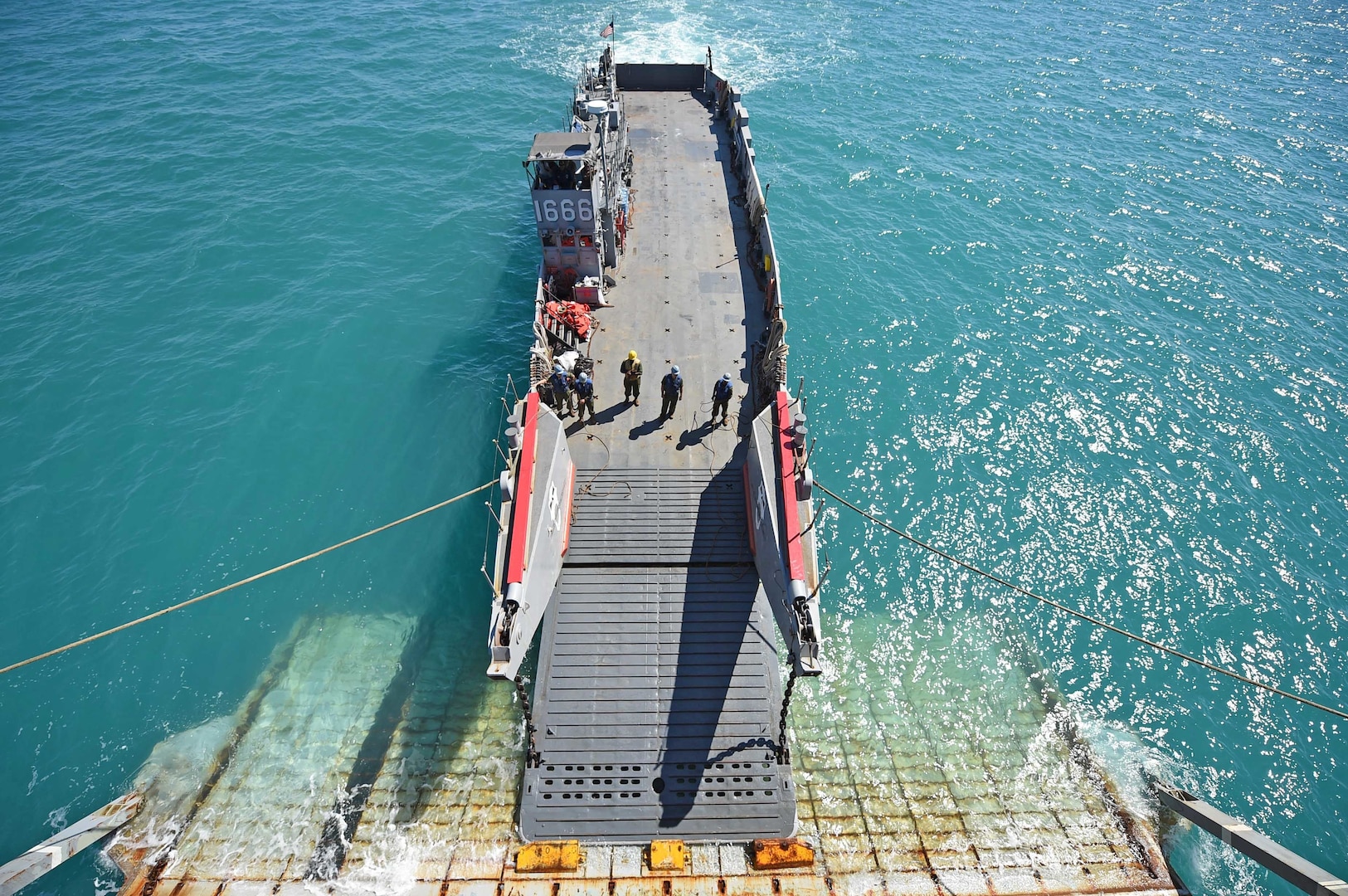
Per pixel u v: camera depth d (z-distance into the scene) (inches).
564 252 886.4
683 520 690.2
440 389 1019.3
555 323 814.5
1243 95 1835.6
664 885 549.3
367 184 1417.3
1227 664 746.8
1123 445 957.8
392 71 1824.6
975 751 668.7
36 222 1285.7
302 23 2042.3
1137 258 1282.0
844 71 1902.1
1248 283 1230.9
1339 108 1763.0
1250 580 815.1
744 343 853.8
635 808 570.3
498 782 631.2
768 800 576.4
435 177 1455.5
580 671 617.0
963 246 1301.7
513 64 1883.6
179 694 708.7
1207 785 658.8
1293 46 2101.4
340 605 783.7
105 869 589.9
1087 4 2383.1
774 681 621.0
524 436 614.2
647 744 590.2
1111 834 610.2
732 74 1859.0
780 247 1278.3
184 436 944.3
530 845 561.9
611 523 687.7
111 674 724.0
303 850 590.6
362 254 1254.3
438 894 555.2
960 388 1029.2
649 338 856.9
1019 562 831.1
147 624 762.2
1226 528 865.5
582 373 778.2
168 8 2117.4
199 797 629.3
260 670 729.0
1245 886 596.1
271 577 805.2
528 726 577.3
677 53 1959.9
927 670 732.7
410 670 727.1
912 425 977.5
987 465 931.3
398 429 965.2
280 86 1728.6
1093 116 1727.4
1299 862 495.5
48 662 730.8
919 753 663.1
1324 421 992.9
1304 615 783.1
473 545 839.1
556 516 633.0
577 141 824.9
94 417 962.7
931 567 824.3
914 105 1754.4
